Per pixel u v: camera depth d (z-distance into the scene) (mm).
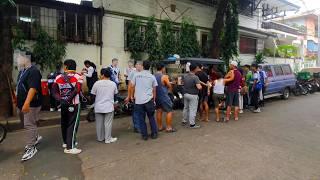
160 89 7809
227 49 18000
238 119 9797
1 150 6324
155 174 5000
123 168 5270
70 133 6098
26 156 5668
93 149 6371
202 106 9500
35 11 10867
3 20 8719
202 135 7547
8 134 7680
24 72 5875
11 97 8859
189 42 16094
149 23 14242
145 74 7082
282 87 14875
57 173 5051
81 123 9055
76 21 12023
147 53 14406
